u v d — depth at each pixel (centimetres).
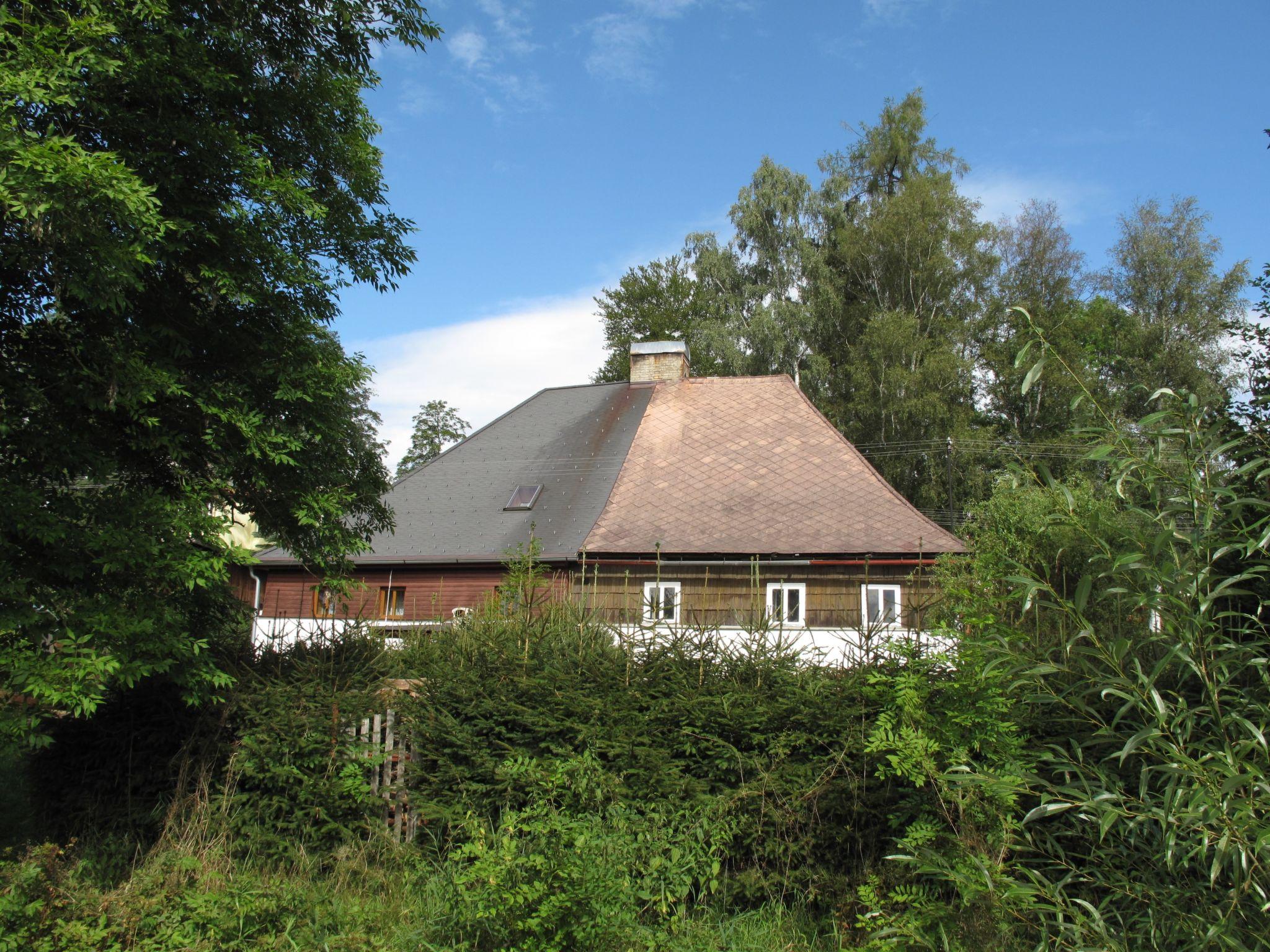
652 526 1812
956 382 3128
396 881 621
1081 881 434
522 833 554
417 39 884
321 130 838
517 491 2006
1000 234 3631
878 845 555
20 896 484
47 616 627
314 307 833
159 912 513
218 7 790
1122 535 384
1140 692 359
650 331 3959
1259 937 335
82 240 601
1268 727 352
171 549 675
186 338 750
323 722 675
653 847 542
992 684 471
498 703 647
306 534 843
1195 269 3341
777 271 3659
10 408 662
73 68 611
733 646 660
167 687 732
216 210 730
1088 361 3155
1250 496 379
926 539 1652
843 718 572
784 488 1878
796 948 520
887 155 3694
